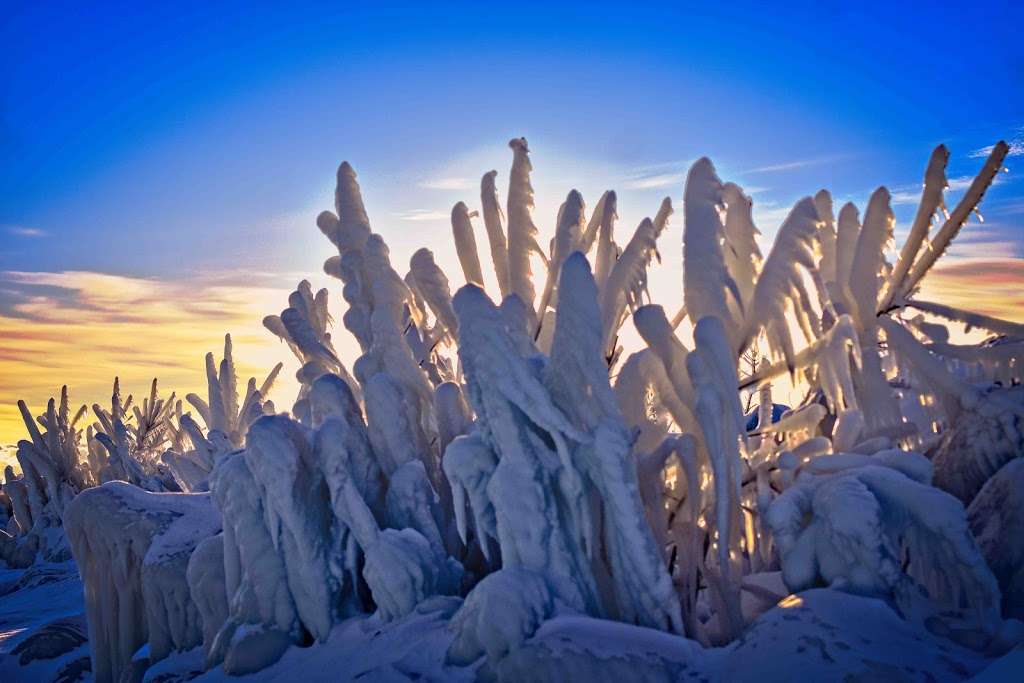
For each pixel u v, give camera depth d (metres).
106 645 9.99
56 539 20.56
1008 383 8.15
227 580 8.58
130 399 24.48
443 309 9.05
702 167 7.41
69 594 16.61
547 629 6.45
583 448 6.89
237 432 14.70
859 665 5.41
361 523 8.13
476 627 6.66
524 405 6.95
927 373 8.07
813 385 8.25
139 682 9.29
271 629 8.16
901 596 6.24
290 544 8.23
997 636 5.67
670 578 6.68
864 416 8.31
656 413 8.84
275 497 8.09
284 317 10.16
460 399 9.26
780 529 6.79
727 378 6.68
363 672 7.04
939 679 5.29
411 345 10.03
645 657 5.99
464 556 8.92
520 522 6.97
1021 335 8.04
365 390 9.02
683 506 7.66
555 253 8.78
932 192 8.25
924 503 6.35
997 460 7.52
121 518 9.93
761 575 7.55
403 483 8.62
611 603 7.12
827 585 6.55
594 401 6.98
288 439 8.20
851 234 8.74
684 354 7.21
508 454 7.12
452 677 6.63
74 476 21.83
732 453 6.80
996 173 8.08
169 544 9.60
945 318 8.27
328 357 10.11
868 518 6.32
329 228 9.90
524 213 8.93
